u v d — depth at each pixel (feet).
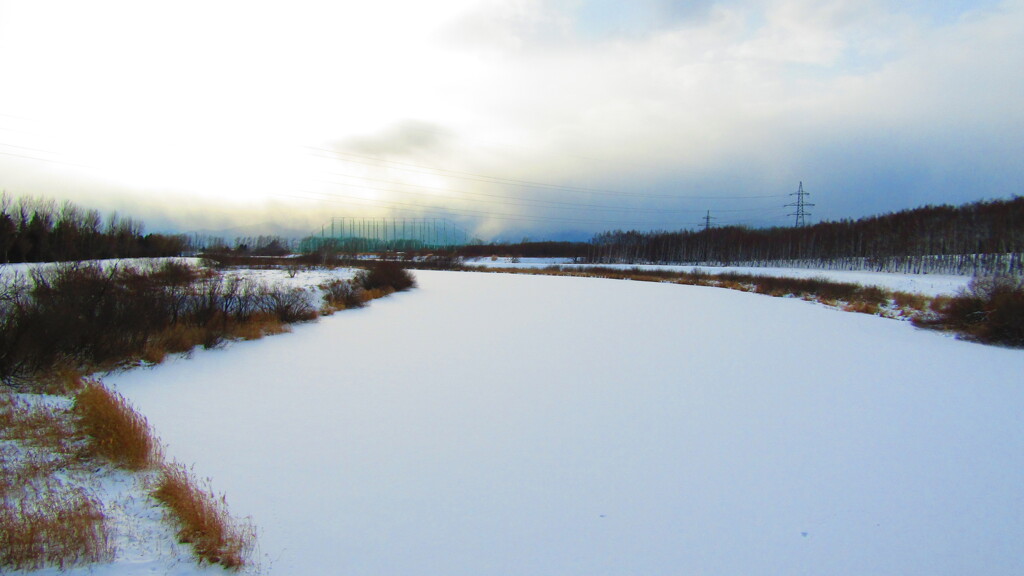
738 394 28.09
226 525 13.67
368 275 83.82
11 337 25.08
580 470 18.38
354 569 12.35
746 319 59.00
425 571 12.37
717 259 247.09
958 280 105.60
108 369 28.63
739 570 12.60
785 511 15.56
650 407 25.72
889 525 14.75
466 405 25.70
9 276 41.37
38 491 13.89
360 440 20.85
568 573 12.41
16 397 21.42
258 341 40.50
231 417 23.07
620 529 14.49
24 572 10.77
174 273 55.52
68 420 18.99
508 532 14.25
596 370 33.24
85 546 11.44
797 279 108.68
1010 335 42.86
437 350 38.96
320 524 14.38
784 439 21.52
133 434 17.30
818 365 35.14
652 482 17.47
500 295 85.46
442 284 109.50
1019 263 126.72
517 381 30.32
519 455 19.65
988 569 12.66
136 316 34.58
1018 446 20.70
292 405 25.08
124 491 14.73
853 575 12.41
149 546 12.17
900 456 19.75
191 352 34.45
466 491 16.63
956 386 29.91
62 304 30.81
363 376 30.91
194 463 18.03
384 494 16.31
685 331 49.60
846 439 21.50
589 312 63.93
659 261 263.70
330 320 53.31
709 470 18.44
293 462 18.52
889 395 27.99
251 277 75.97
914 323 54.49
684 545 13.70
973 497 16.44
